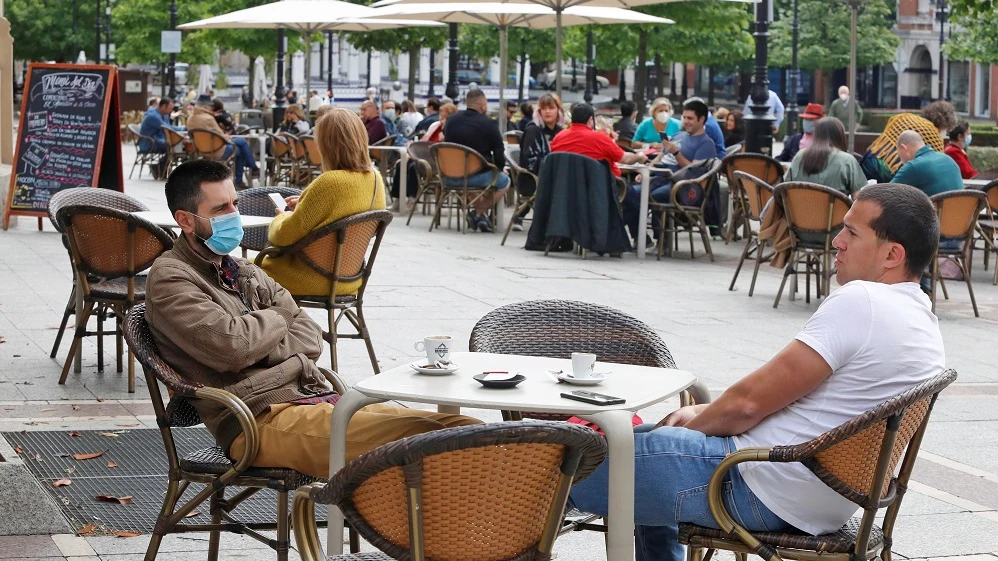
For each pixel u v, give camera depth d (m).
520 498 3.12
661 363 4.82
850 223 3.84
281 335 4.42
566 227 13.80
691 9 31.16
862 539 3.59
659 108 18.05
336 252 7.04
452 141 16.09
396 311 9.98
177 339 4.29
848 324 3.73
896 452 3.63
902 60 66.50
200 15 48.19
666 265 13.60
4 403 6.77
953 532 5.26
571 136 13.84
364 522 3.17
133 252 7.04
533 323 4.89
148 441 6.17
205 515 5.11
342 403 3.85
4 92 15.69
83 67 14.13
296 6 21.34
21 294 10.04
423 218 17.91
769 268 13.59
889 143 13.23
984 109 64.06
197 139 21.73
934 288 11.16
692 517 3.80
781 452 3.56
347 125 7.00
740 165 14.16
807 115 17.56
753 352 8.91
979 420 7.27
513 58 45.53
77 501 5.25
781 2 55.34
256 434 4.07
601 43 42.59
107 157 14.34
